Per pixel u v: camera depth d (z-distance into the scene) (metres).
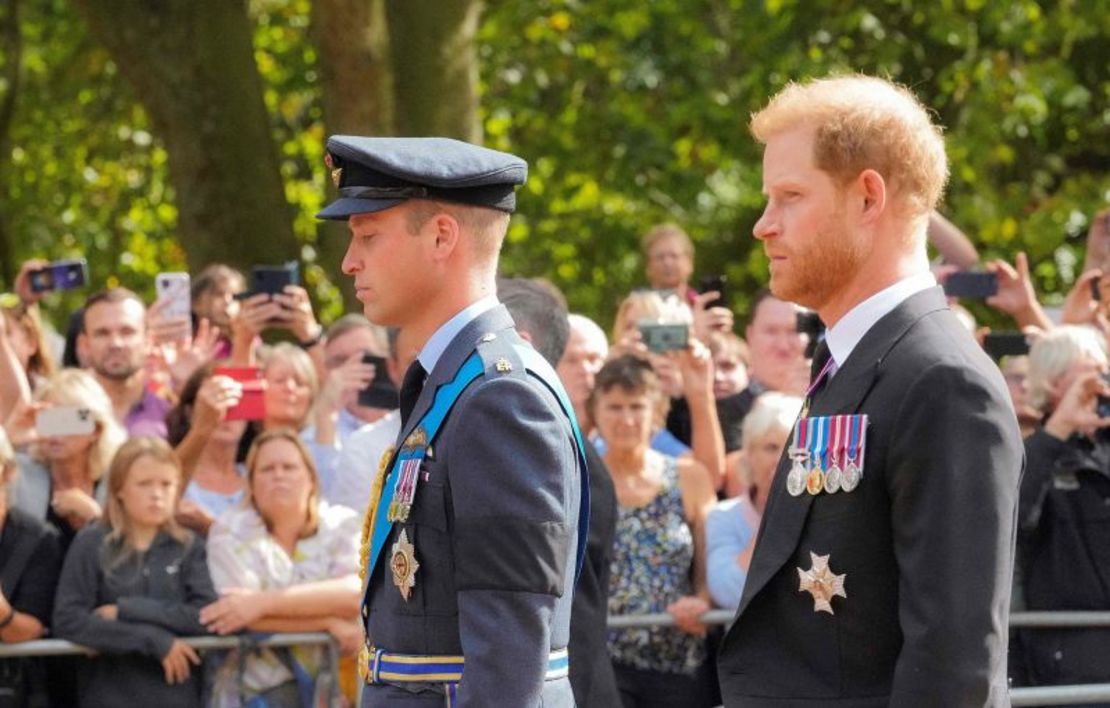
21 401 24.31
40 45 54.66
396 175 11.55
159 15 38.69
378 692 11.47
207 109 38.59
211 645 20.61
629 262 55.38
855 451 10.38
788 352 25.53
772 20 51.72
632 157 52.44
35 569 20.78
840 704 10.45
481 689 10.77
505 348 11.56
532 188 54.59
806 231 10.66
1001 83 51.06
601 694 17.14
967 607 9.86
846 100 10.66
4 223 54.50
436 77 36.16
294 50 51.50
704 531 21.61
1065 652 20.06
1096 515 20.00
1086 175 54.69
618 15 51.62
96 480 21.94
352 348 25.06
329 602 20.84
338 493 22.39
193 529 21.98
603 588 17.62
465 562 11.02
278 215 39.03
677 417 25.06
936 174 10.79
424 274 11.66
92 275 57.12
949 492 10.01
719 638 21.48
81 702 20.66
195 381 23.70
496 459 11.07
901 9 52.47
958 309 25.30
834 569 10.43
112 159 55.97
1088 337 21.81
